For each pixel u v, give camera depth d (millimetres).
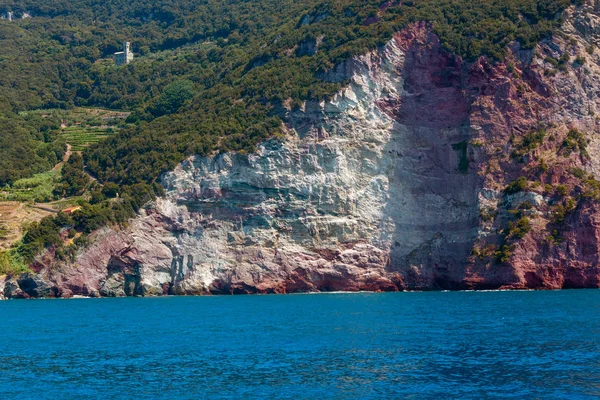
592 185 194000
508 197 197750
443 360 101938
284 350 111312
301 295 195125
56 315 161125
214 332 130375
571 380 90312
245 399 86000
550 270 189000
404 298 179250
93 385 94000
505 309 150625
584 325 127625
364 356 105438
